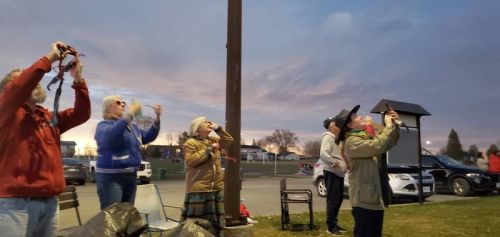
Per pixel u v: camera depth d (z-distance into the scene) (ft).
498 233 24.73
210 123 19.38
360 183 15.44
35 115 10.95
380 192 15.51
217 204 18.85
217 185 18.89
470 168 54.24
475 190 51.49
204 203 18.49
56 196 11.14
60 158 11.43
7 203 10.18
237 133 21.98
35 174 10.49
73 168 68.90
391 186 41.63
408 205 38.11
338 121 16.28
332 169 24.25
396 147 38.52
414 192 42.19
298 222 27.71
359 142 15.29
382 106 37.06
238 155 22.06
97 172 16.57
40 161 10.64
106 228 12.21
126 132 16.72
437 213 32.37
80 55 11.65
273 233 24.26
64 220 30.27
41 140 10.82
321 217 30.19
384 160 16.75
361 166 15.51
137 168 17.19
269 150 249.96
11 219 10.13
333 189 24.20
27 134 10.59
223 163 22.17
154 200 21.24
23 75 10.05
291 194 28.04
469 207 36.24
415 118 39.88
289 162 221.87
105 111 17.06
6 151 10.38
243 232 21.20
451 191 53.67
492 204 38.83
